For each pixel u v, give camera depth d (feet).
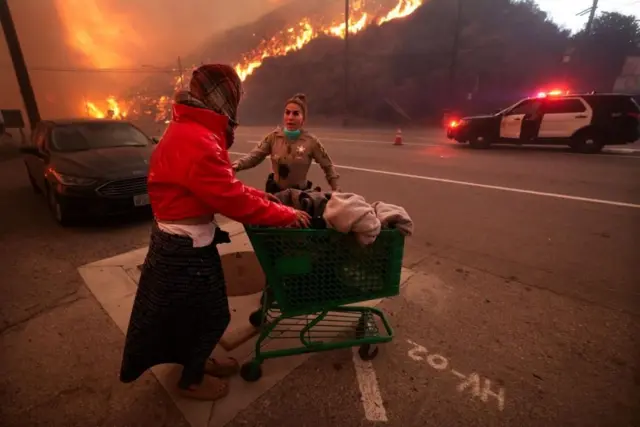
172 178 5.19
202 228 5.67
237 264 12.02
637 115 32.45
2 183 26.23
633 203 18.45
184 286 5.71
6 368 7.66
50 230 16.02
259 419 6.42
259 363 7.20
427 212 17.79
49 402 6.80
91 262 12.69
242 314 9.32
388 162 31.53
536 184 22.56
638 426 6.23
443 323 9.13
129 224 16.76
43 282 11.28
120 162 16.67
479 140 39.70
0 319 9.37
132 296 10.41
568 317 9.30
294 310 6.82
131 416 6.50
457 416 6.48
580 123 33.81
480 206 18.57
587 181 22.98
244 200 5.31
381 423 6.36
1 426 6.28
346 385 7.18
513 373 7.47
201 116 5.24
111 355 8.07
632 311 9.52
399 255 6.92
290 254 6.41
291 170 9.32
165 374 7.45
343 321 8.73
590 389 7.03
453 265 12.26
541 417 6.44
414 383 7.22
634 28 80.28
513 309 9.70
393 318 9.34
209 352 6.55
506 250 13.39
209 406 6.67
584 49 82.53
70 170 15.80
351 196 6.32
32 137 22.18
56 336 8.70
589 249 13.34
